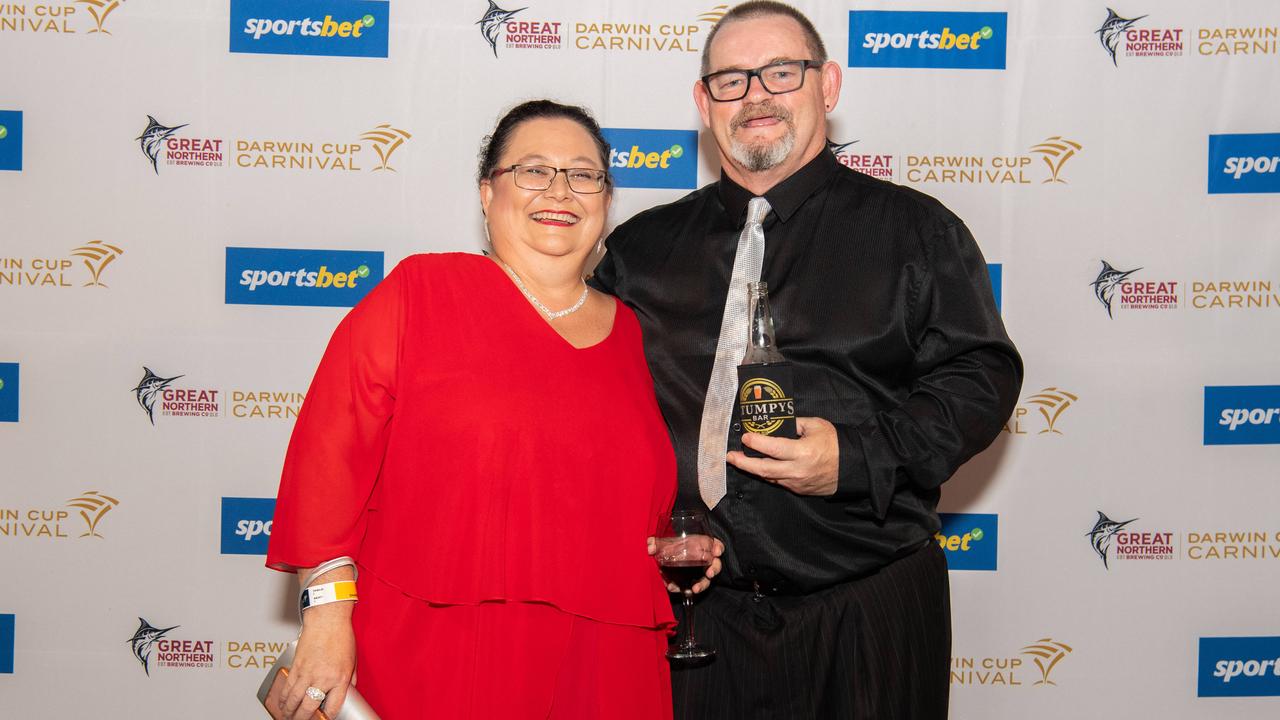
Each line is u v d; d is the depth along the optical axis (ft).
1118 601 9.03
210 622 9.06
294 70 8.99
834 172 6.77
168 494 9.04
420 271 5.73
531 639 5.37
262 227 9.03
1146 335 9.01
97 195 8.97
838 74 6.96
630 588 5.61
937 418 5.99
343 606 5.38
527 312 5.73
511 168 5.86
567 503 5.47
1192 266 8.98
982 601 9.08
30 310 8.96
